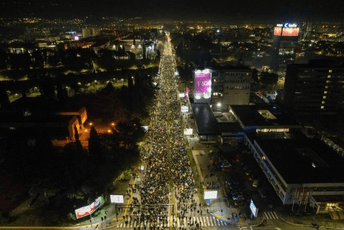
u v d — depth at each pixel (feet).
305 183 224.33
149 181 261.03
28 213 224.33
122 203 234.99
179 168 282.97
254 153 313.73
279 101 499.51
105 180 241.76
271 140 304.71
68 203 231.71
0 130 320.09
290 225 211.82
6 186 231.30
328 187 226.58
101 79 616.80
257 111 400.67
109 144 305.94
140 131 333.42
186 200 237.66
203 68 459.32
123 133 329.52
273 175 256.11
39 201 237.86
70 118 334.03
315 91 437.99
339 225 211.82
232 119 406.82
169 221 214.48
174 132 366.22
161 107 468.34
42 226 211.41
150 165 287.07
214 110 458.09
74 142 307.58
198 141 352.69
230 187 255.50
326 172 240.32
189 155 316.81
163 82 649.20
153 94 525.75
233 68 454.81
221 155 316.60
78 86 543.39
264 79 623.77
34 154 244.83
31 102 407.23
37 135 254.06
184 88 602.03
